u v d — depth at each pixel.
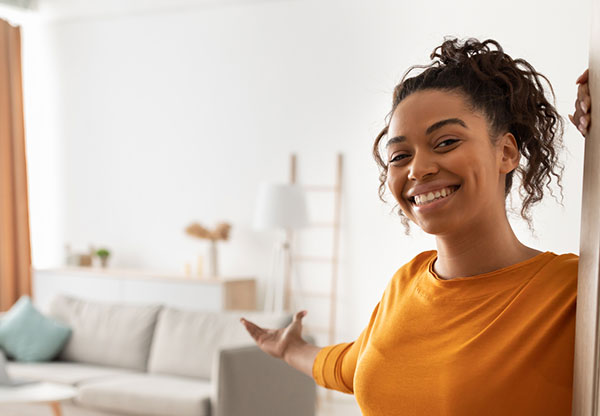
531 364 0.89
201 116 6.61
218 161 6.52
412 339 1.02
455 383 0.93
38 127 7.55
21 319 5.05
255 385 3.92
